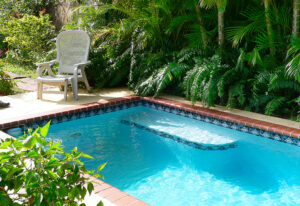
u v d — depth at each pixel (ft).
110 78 23.73
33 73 30.17
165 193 11.35
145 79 21.83
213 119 17.79
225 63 19.86
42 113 17.72
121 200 8.80
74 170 5.17
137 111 20.92
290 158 13.87
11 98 21.01
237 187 11.68
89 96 21.80
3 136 14.74
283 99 16.74
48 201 4.74
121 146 15.43
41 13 34.53
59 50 22.59
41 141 5.02
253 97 17.53
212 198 10.98
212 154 14.44
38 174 4.59
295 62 14.76
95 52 23.81
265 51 19.17
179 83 21.88
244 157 14.11
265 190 11.43
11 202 4.72
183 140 15.80
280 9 17.90
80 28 26.40
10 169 4.65
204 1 17.42
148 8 21.93
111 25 25.89
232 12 21.16
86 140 16.11
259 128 15.72
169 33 21.91
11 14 38.22
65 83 20.02
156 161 13.85
